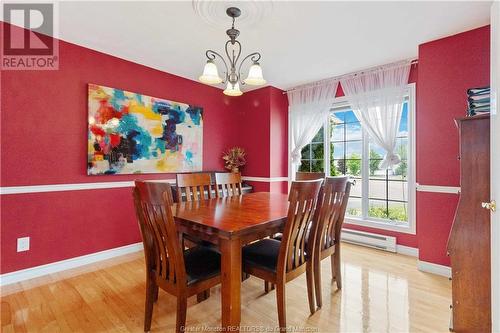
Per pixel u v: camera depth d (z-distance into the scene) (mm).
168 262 1532
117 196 3000
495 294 1278
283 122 4250
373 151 3453
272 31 2396
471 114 1791
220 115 4168
